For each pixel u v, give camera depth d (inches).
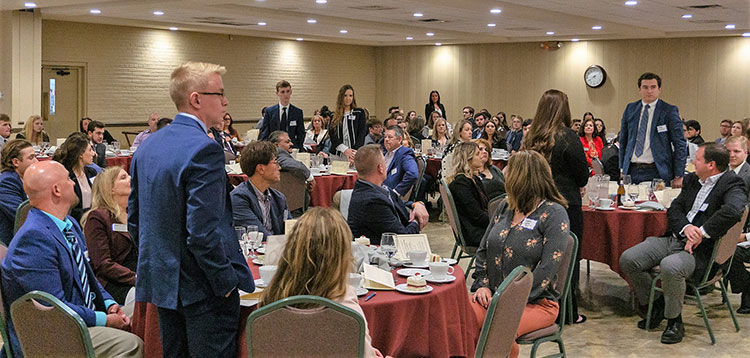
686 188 186.7
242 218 165.9
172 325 105.7
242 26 589.3
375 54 808.3
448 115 774.5
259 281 124.3
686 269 175.9
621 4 438.6
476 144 212.8
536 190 144.2
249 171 169.0
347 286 97.8
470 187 208.4
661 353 171.9
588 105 690.8
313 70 741.9
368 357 96.7
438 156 386.3
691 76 636.7
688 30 596.4
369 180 163.8
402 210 171.0
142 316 123.5
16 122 492.7
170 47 619.5
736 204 173.8
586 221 202.1
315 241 95.3
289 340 93.1
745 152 217.2
